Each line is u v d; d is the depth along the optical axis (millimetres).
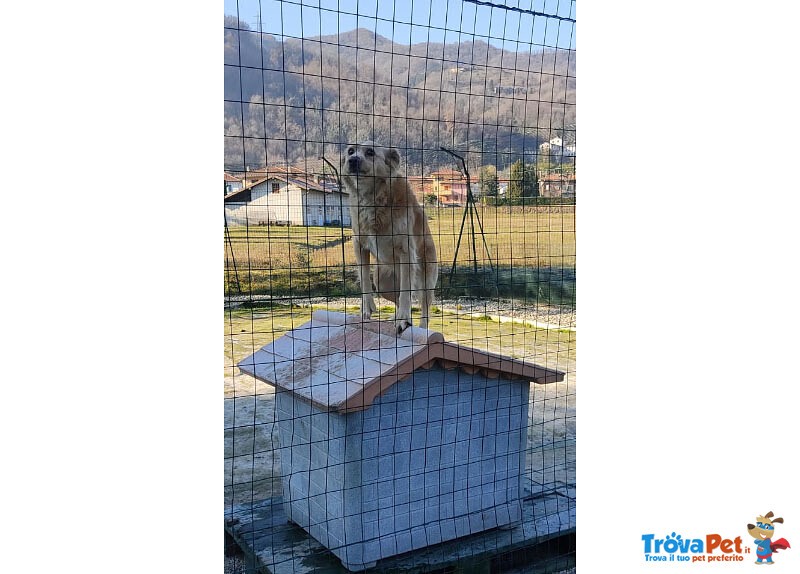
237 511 3412
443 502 3023
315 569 2834
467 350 2965
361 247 3652
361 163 3463
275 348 3355
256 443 4727
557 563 3178
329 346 3209
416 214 3707
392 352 2902
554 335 6652
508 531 3180
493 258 6453
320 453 2957
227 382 5859
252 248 5711
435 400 2965
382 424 2830
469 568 2963
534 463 4324
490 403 3135
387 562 2875
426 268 3734
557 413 5477
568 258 6770
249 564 3023
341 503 2822
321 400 2766
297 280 5891
